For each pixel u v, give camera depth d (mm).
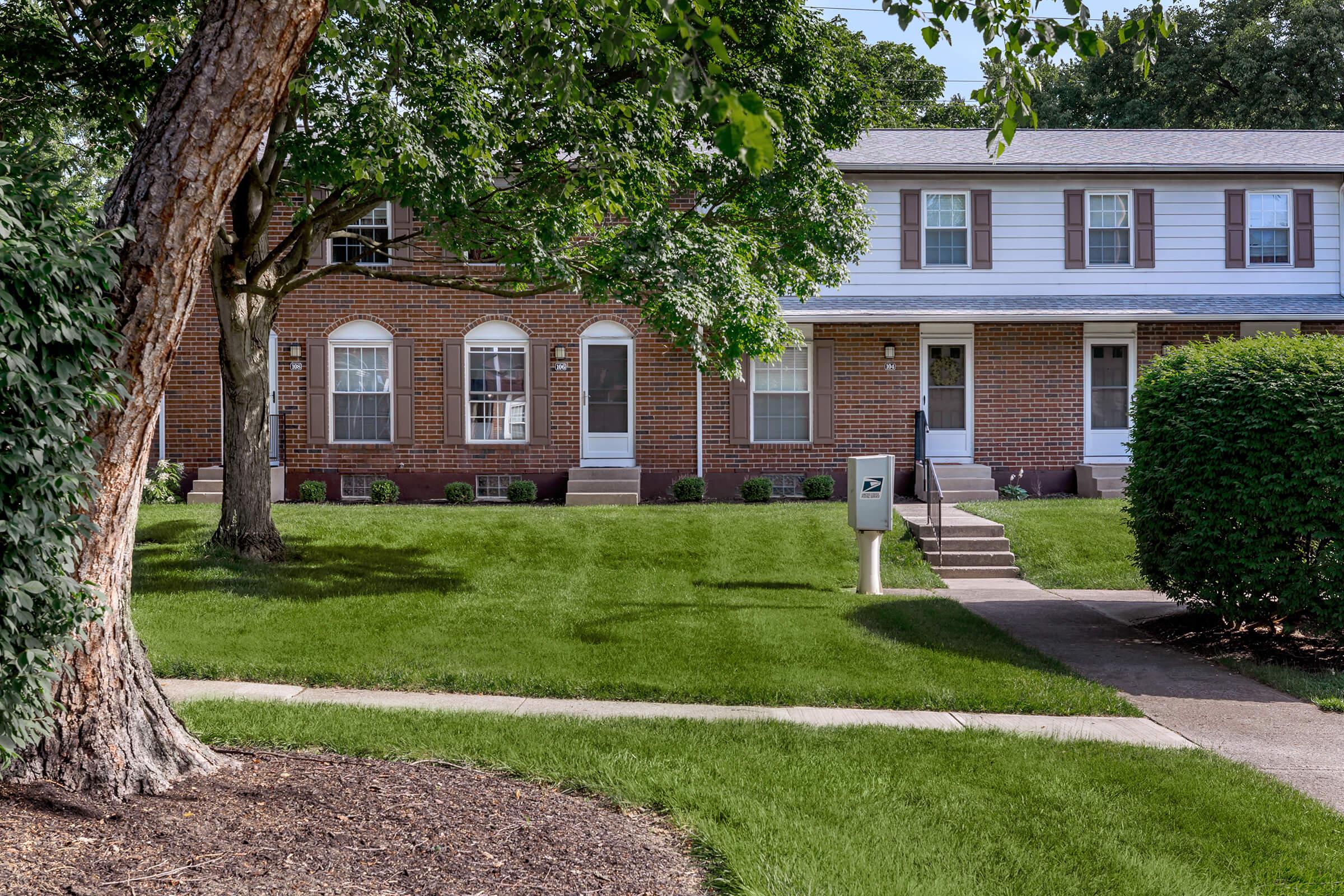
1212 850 4887
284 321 19594
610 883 4219
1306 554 9305
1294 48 31578
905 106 29797
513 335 19750
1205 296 20203
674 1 3455
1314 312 18875
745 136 2854
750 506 17344
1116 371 20109
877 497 12109
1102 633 10500
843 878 4363
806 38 12766
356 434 19844
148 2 10055
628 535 14500
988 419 19906
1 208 4125
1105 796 5609
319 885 4023
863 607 11156
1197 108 34594
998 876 4484
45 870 3996
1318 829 5172
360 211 12508
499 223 11609
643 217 11484
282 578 11844
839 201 13781
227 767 5531
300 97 9961
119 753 5047
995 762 6184
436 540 14070
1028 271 20078
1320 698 8000
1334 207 20281
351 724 6723
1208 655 9578
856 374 19750
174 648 9133
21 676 4277
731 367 12328
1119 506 16703
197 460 19438
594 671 8602
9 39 10250
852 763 6102
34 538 4219
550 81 6816
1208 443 9672
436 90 9531
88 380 4477
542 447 19781
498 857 4414
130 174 4684
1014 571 13812
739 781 5660
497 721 6945
